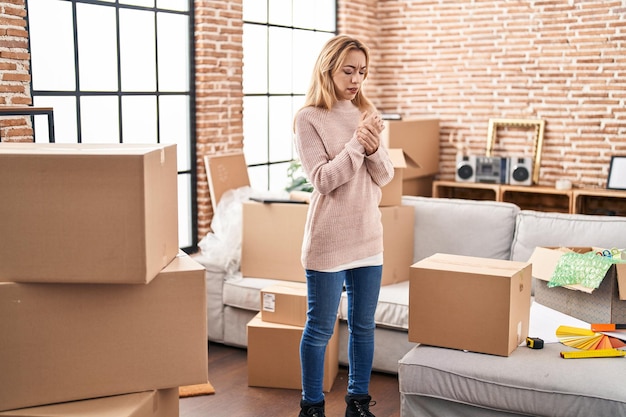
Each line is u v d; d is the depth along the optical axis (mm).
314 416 2986
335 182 2760
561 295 3277
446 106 7102
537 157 6676
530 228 3848
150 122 4980
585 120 6449
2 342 2078
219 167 5113
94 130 4578
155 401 2242
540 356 2760
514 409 2627
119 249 2029
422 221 4152
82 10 4426
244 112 5844
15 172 2000
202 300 2221
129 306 2158
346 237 2863
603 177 6430
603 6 6238
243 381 3771
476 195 7137
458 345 2844
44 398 2133
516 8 6633
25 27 3906
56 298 2104
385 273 3969
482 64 6871
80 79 4449
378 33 7367
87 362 2152
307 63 6551
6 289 2057
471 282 2783
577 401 2512
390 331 3758
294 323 3639
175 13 5090
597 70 6336
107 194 2006
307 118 2869
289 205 4043
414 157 6645
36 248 2035
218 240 4402
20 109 3277
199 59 5227
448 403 2789
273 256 4117
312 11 6543
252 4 5812
